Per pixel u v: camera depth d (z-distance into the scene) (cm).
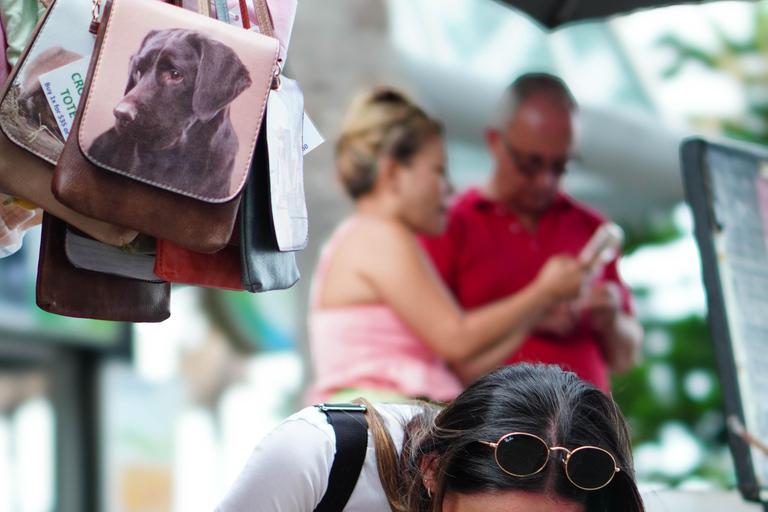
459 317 626
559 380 291
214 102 279
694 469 1191
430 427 298
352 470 307
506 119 665
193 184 272
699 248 450
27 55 273
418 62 962
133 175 263
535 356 638
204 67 279
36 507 1130
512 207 664
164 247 287
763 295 454
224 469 2016
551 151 661
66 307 294
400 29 1240
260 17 308
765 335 450
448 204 660
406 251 629
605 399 294
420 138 653
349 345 622
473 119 982
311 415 317
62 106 274
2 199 301
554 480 269
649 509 373
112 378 1199
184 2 302
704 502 541
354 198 657
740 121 1516
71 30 278
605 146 1053
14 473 1127
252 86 286
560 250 664
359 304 626
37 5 288
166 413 1294
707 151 457
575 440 274
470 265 656
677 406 1208
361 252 630
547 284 638
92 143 259
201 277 297
